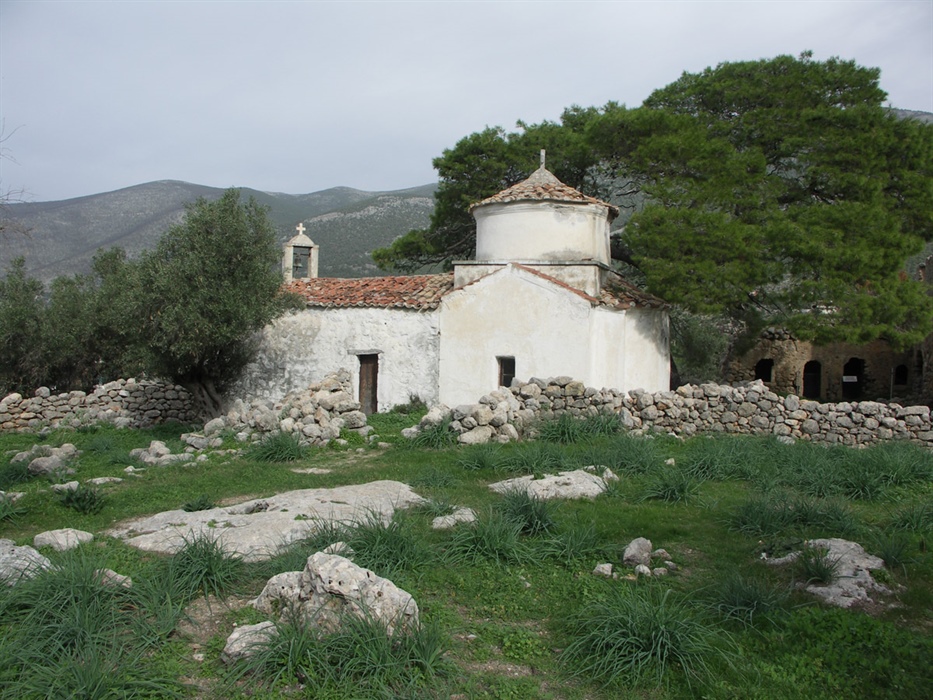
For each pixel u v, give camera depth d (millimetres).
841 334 19266
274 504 9516
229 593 6504
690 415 15086
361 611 5379
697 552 7773
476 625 6004
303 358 22500
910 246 19766
